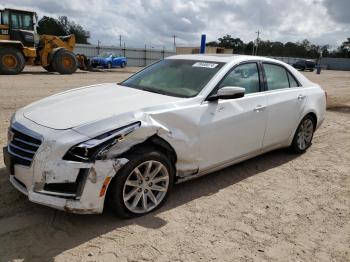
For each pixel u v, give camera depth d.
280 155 5.81
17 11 19.06
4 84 13.30
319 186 4.66
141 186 3.54
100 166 3.11
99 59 32.44
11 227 3.28
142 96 4.00
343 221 3.79
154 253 3.04
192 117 3.84
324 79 28.66
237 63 4.55
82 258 2.92
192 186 4.40
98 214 3.56
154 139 3.53
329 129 7.93
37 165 3.11
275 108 4.90
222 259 3.04
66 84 14.39
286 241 3.36
